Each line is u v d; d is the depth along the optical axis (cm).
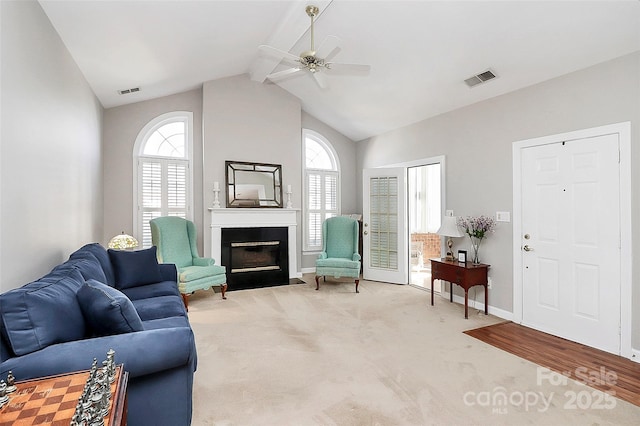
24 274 200
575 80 304
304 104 591
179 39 347
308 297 448
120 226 482
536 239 338
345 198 659
